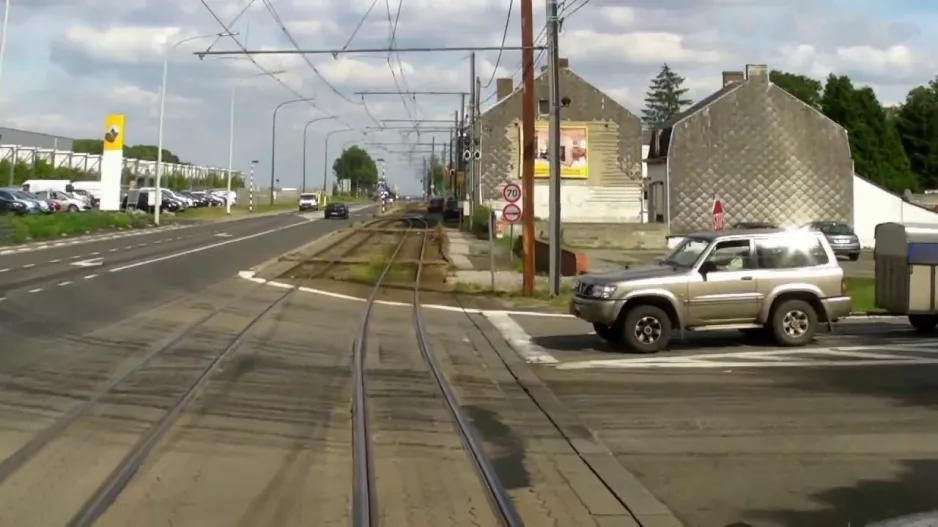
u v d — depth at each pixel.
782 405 10.21
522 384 11.59
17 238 40.84
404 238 49.38
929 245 16.69
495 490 6.86
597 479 7.25
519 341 15.80
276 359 13.15
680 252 15.45
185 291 22.69
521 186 25.56
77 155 109.44
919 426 9.14
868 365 13.00
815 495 6.83
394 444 8.31
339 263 32.88
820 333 16.72
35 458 7.63
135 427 8.81
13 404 9.70
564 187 60.47
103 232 49.94
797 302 14.87
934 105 76.56
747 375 12.23
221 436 8.52
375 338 15.73
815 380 11.80
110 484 6.88
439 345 15.08
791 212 49.50
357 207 123.81
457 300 22.98
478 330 17.34
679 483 7.16
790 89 85.75
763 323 14.79
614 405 10.26
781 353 14.19
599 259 38.19
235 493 6.73
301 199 99.50
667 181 49.41
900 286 16.94
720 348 14.80
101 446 8.06
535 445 8.40
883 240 17.44
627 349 14.48
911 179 69.50
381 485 6.97
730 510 6.46
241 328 16.41
